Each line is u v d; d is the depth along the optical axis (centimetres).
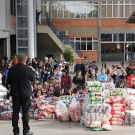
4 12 2319
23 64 826
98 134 857
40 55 3628
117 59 4259
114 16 4241
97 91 914
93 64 2097
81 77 1583
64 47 3475
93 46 4244
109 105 910
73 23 4241
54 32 3575
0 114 1000
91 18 4253
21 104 827
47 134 860
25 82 810
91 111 897
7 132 880
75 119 959
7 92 1149
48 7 4156
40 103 1027
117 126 930
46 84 1307
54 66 2109
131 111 952
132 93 1021
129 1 4247
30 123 962
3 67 1761
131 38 4253
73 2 4216
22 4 2928
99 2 4216
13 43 3092
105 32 4244
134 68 1834
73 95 1172
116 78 1656
